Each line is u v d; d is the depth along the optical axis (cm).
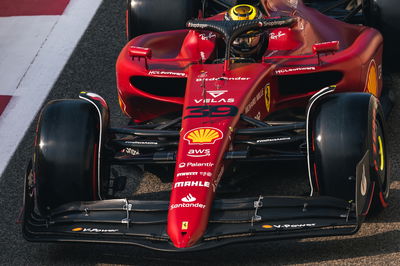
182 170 2141
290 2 3044
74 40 3975
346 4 3634
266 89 2591
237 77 2522
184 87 2973
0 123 3303
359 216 2038
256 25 2583
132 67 2847
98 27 4084
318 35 2889
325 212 2095
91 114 2316
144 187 2673
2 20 4225
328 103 2228
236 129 2311
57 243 2361
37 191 2248
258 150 2439
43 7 4319
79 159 2234
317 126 2192
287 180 2619
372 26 3256
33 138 3152
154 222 2103
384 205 2320
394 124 2927
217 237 2019
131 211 2152
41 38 4016
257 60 2777
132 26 3409
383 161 2347
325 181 2169
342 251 2175
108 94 3441
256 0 3027
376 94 2939
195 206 2036
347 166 2136
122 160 2380
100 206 2188
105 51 3856
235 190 2381
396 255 2134
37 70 3725
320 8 3609
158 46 3055
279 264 2141
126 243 2061
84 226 2153
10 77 3688
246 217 2070
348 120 2164
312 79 2805
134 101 2931
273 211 2092
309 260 2145
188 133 2262
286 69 2634
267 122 2678
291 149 2652
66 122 2277
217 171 2150
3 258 2322
